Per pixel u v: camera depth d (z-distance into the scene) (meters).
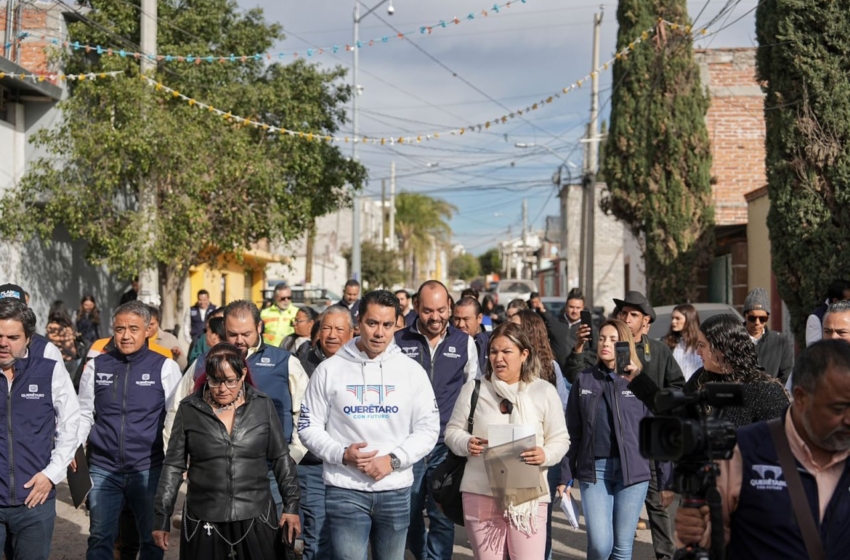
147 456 6.16
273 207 18.31
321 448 5.11
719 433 2.99
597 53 25.31
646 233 19.70
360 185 21.36
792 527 3.05
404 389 5.27
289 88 19.50
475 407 5.50
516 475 5.16
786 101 11.40
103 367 6.23
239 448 5.22
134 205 20.05
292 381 6.46
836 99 11.03
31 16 17.95
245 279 37.19
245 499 5.21
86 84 16.02
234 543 5.21
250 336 6.23
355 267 29.81
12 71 15.74
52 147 16.62
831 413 2.96
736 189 24.69
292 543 5.30
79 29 17.69
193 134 15.79
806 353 3.10
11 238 16.42
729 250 20.44
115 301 22.55
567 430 6.01
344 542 5.13
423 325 7.06
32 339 6.15
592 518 5.91
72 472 5.80
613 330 6.01
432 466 6.81
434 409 5.38
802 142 11.24
